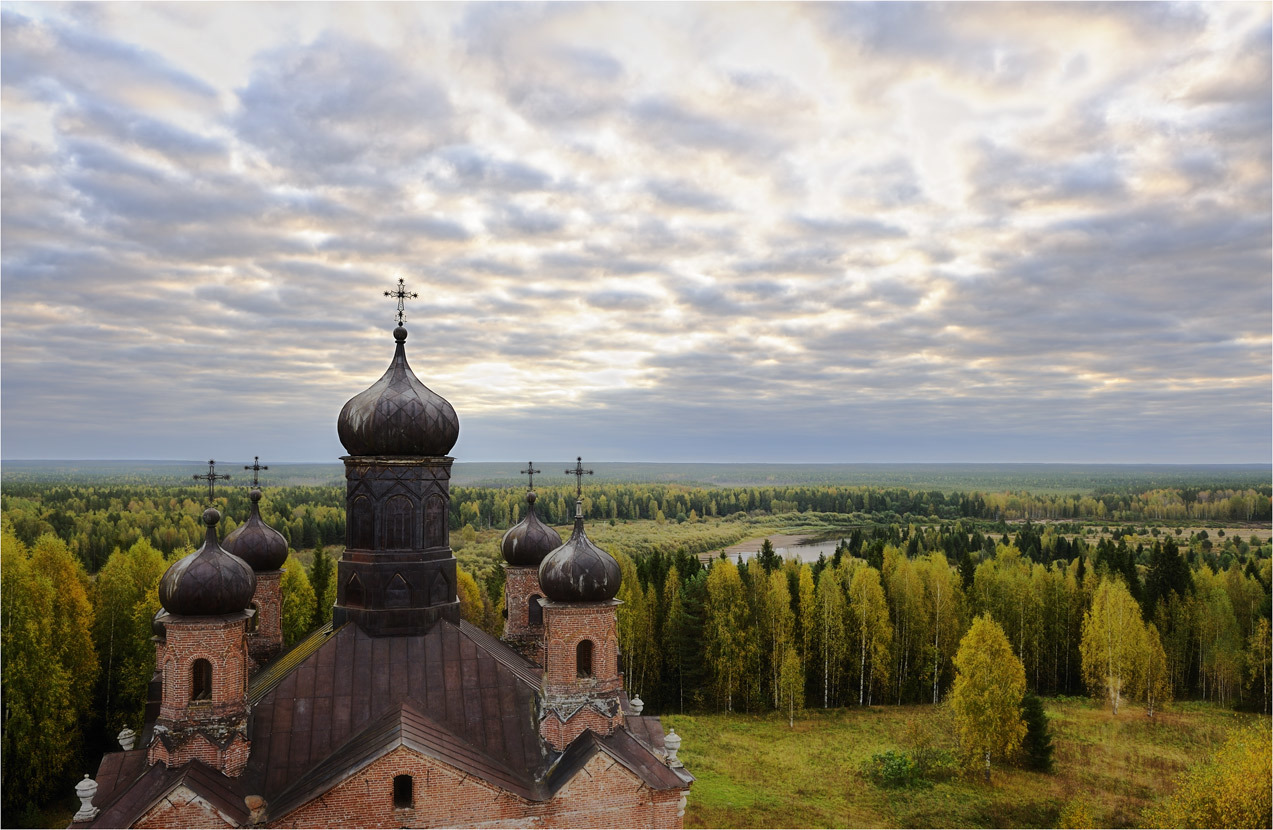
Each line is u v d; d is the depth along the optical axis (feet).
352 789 75.92
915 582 307.99
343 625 95.40
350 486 98.53
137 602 237.45
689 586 306.76
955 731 241.76
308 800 74.74
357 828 75.87
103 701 232.73
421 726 81.82
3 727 183.93
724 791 198.70
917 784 204.85
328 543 464.24
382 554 95.30
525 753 86.17
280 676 91.30
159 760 77.20
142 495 645.10
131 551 254.47
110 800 78.33
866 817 184.96
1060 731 246.88
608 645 88.22
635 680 299.79
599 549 89.51
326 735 83.66
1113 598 271.69
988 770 208.23
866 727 263.08
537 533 126.31
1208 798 150.82
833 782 207.92
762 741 246.68
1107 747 232.12
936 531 612.29
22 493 620.90
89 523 411.34
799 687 266.98
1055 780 207.21
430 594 96.48
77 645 209.56
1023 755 220.64
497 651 103.86
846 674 300.81
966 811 189.06
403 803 78.02
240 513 473.26
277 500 593.83
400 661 91.40
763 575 311.27
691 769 216.54
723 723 268.62
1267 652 276.00
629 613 294.05
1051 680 309.42
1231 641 278.26
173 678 78.38
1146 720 258.78
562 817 80.69
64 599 209.36
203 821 73.61
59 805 190.70
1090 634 279.69
